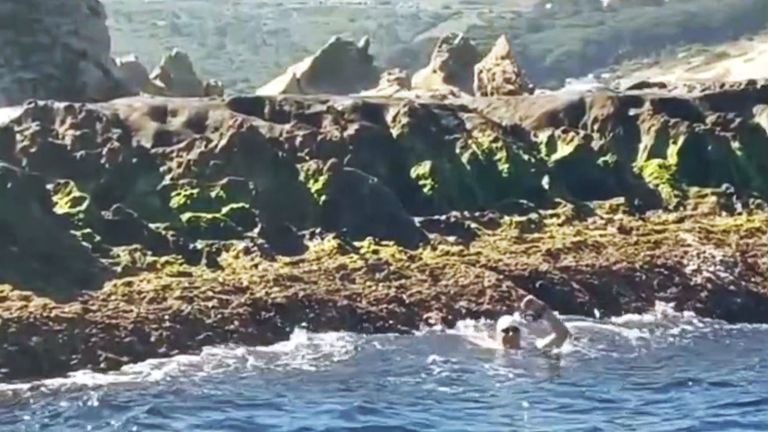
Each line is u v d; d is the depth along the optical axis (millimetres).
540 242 59812
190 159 58781
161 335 48719
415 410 44000
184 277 52625
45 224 51906
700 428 42875
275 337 50562
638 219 64188
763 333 55750
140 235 54719
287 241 56781
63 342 47219
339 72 94188
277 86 93375
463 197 63219
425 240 58812
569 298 56438
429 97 74312
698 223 63969
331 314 52062
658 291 57969
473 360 49656
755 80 83000
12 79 71188
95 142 58656
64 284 50562
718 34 196125
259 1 186500
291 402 44375
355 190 59062
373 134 63062
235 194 57969
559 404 45094
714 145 69250
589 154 67062
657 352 51969
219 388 45531
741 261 60438
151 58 153625
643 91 74250
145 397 44375
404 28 189250
